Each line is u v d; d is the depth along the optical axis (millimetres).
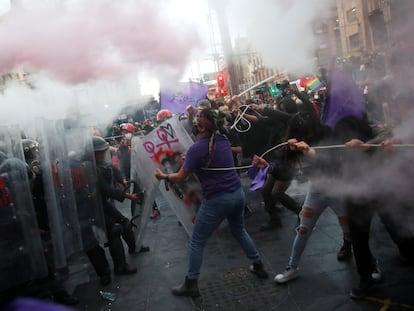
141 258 4453
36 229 3080
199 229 3262
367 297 2961
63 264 3293
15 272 2998
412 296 2893
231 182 3207
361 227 2904
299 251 3387
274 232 4688
